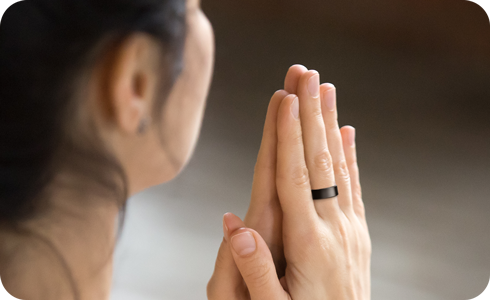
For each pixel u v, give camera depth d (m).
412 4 8.36
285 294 1.02
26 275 0.90
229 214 1.01
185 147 0.92
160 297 2.12
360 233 1.06
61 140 0.88
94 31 0.86
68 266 0.90
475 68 8.02
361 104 5.93
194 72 0.91
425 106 6.17
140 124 0.89
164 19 0.88
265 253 1.00
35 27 0.86
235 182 3.52
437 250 3.08
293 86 1.02
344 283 1.03
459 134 5.41
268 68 6.55
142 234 2.51
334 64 7.17
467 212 3.66
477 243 3.21
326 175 1.03
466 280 2.79
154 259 2.37
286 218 1.02
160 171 0.92
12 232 0.89
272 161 1.03
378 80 6.87
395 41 8.48
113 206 0.90
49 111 0.87
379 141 4.91
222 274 1.03
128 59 0.87
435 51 8.38
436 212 3.60
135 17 0.87
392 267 2.84
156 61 0.88
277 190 1.02
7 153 0.87
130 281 2.17
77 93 0.87
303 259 1.02
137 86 0.89
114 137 0.89
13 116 0.87
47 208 0.89
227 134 4.43
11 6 0.86
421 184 4.05
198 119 0.93
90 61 0.87
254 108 5.23
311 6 8.59
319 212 1.03
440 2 8.30
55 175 0.88
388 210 3.53
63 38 0.86
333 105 1.05
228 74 6.15
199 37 0.91
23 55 0.86
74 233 0.90
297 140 1.01
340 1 8.59
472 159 4.77
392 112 5.81
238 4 8.30
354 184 1.10
